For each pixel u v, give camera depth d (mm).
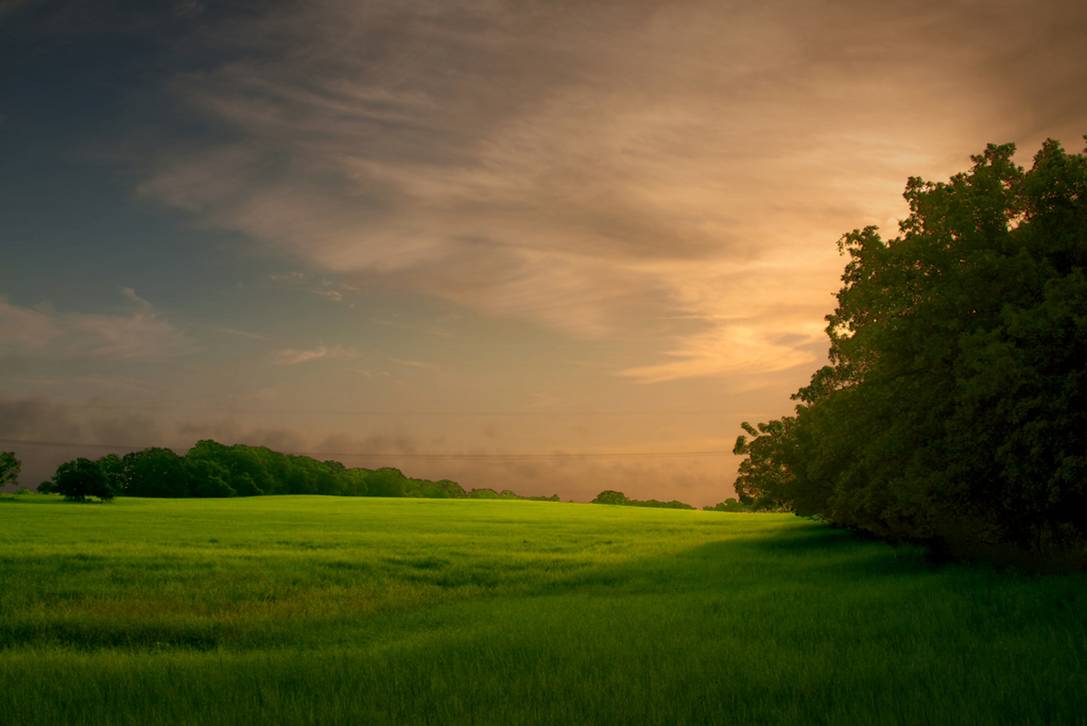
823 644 12109
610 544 40312
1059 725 7422
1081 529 19000
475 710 8750
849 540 41031
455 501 109500
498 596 22375
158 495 130375
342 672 11047
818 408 31719
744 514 101625
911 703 8305
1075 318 14648
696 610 16875
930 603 15555
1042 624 12812
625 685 9648
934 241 19109
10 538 37094
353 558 30391
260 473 146250
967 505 20000
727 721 8086
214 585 23469
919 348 19219
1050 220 17625
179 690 10344
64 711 9375
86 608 19406
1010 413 16484
